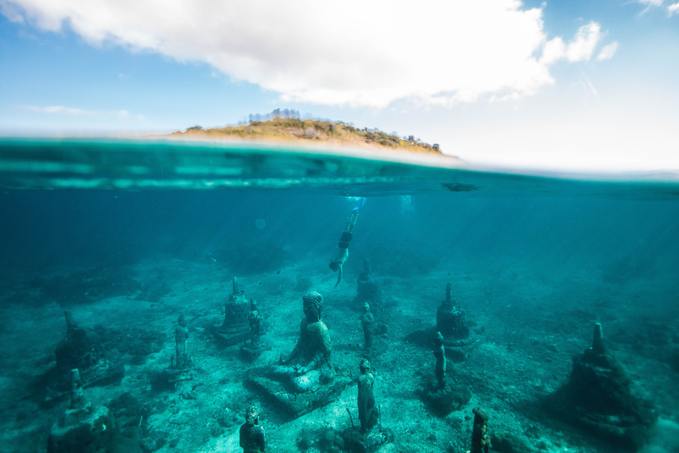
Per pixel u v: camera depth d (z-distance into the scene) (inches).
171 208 2042.3
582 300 800.3
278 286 925.8
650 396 416.8
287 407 383.2
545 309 738.8
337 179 604.7
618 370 354.9
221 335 570.9
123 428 354.6
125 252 1291.8
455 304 562.3
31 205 1626.5
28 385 472.4
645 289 871.1
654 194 793.6
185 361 478.3
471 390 432.8
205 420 384.2
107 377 455.8
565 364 496.4
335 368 459.2
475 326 641.0
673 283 912.3
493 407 399.5
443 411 383.6
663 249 1432.1
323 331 438.9
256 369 465.4
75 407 301.6
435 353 409.1
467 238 1879.9
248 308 607.5
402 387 441.1
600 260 1275.8
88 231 1868.8
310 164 445.4
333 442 335.9
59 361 442.9
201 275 1074.7
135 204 1781.5
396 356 523.5
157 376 464.4
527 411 390.0
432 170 512.7
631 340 569.9
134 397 418.3
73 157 341.7
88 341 467.8
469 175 570.3
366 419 342.0
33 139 272.8
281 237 1817.2
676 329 608.1
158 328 660.7
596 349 368.5
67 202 1446.9
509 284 948.6
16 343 618.2
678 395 416.5
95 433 292.5
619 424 338.6
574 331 618.2
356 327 635.5
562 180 620.1
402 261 1106.7
